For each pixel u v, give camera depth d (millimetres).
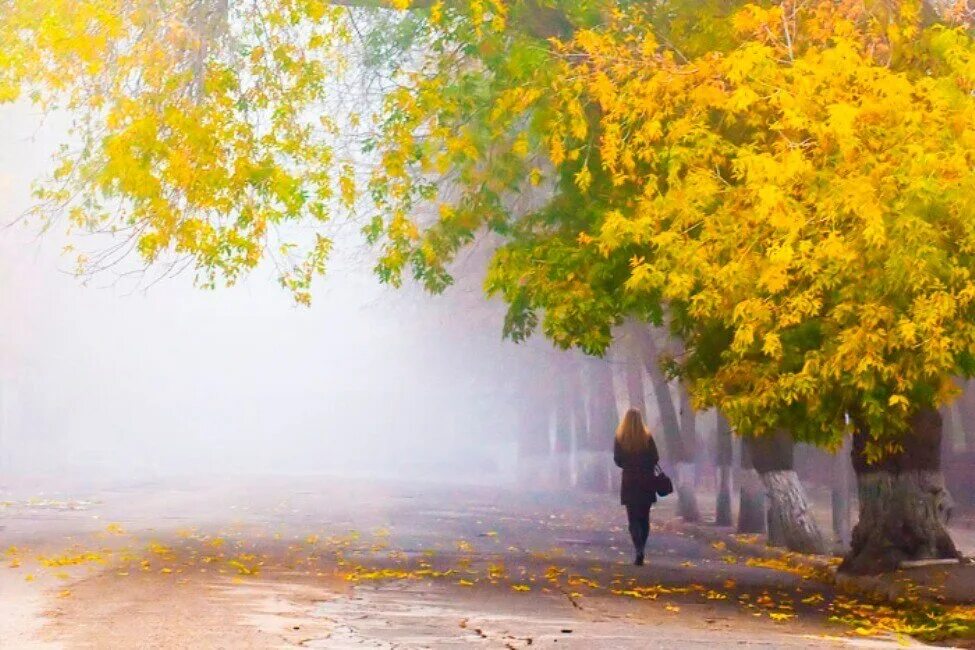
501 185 22844
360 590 17875
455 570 21922
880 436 22875
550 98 20688
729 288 18094
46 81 20031
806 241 17391
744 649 12320
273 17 21141
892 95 17469
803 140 18594
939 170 16734
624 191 20484
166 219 20609
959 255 17297
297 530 31359
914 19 19156
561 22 22000
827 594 21172
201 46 20422
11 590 16484
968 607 18625
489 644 12375
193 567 20578
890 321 17656
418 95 21781
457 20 21781
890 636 15102
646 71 19547
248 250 20953
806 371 18719
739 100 17844
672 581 21781
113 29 19578
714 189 18531
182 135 20109
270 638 12336
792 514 29438
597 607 16875
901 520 23078
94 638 12133
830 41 19359
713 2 20328
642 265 19094
